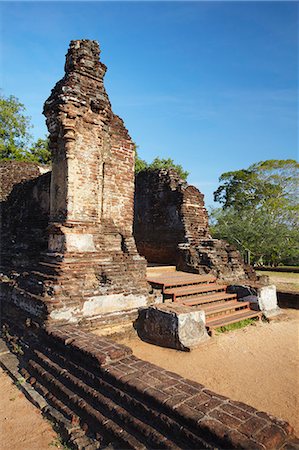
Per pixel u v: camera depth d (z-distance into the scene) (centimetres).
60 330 544
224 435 266
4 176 1359
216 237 2456
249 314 826
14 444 354
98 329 649
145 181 1443
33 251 892
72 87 714
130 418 339
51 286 618
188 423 295
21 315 673
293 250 2338
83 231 718
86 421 374
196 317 668
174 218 1278
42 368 495
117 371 392
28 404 436
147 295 756
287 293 1077
